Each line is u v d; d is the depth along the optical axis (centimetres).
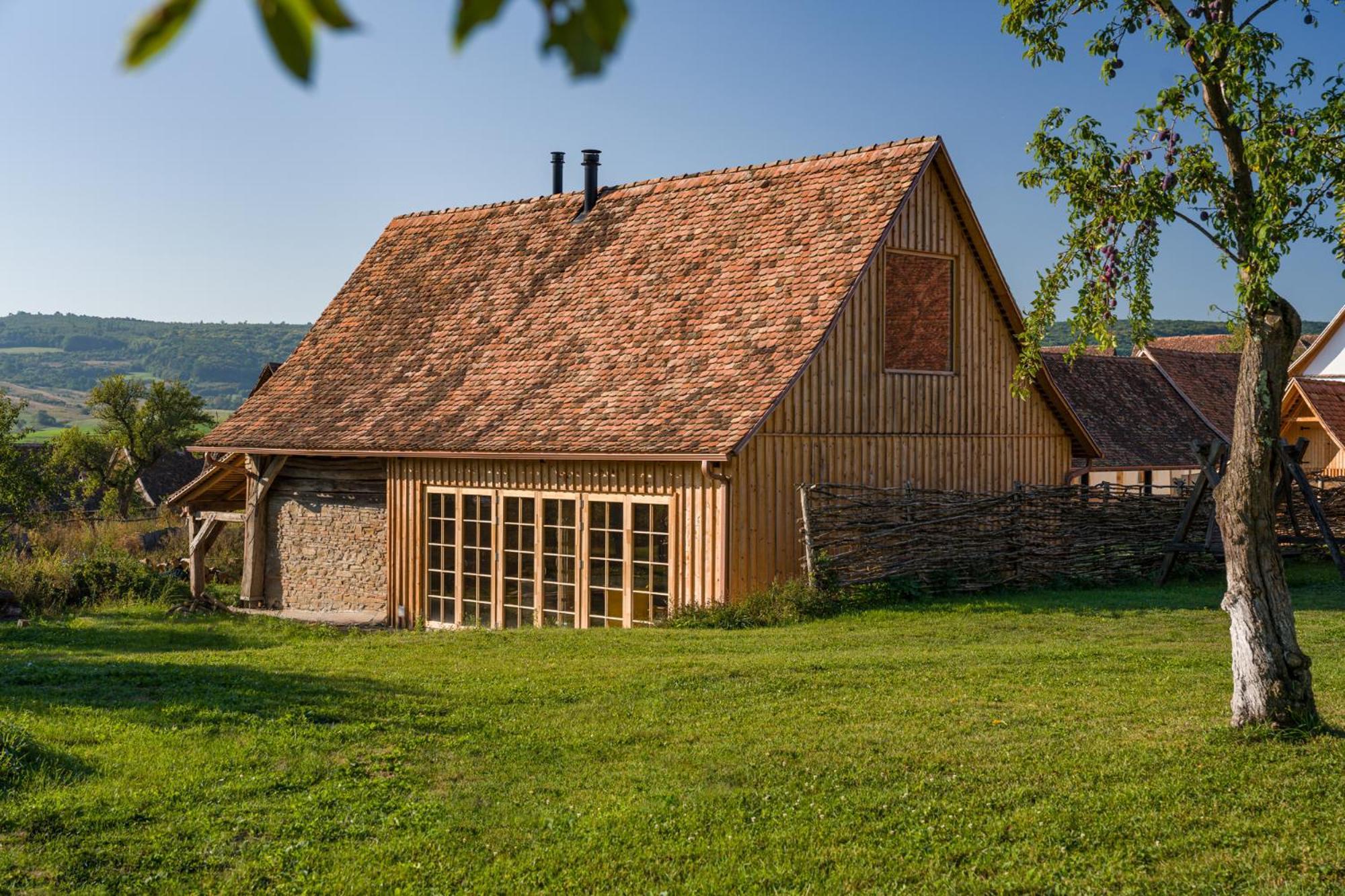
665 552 2048
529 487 2252
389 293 2936
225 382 16338
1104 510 2367
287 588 2681
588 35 144
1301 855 775
